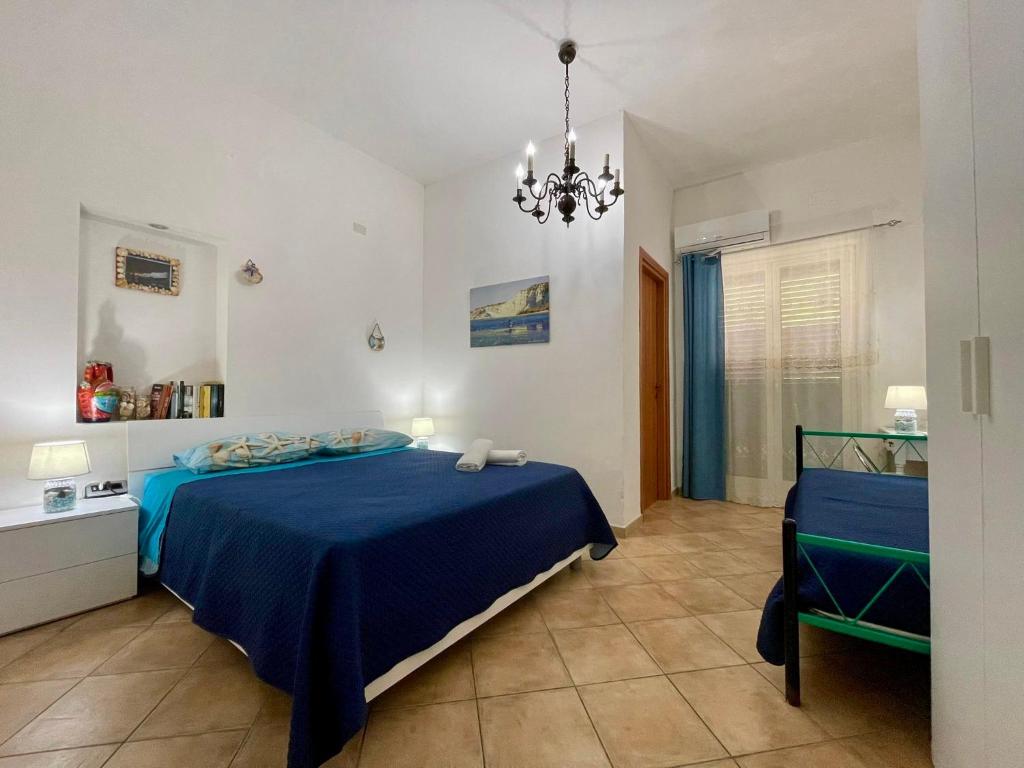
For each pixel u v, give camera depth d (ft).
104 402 7.62
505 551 5.96
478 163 12.69
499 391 12.16
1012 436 2.65
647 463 12.41
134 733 4.22
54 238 7.17
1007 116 2.67
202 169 8.98
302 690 3.61
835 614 4.55
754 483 12.73
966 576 3.14
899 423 10.02
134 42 8.01
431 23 7.71
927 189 3.76
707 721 4.41
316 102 10.03
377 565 4.36
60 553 6.29
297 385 10.64
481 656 5.52
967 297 3.12
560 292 11.02
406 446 11.54
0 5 6.70
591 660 5.44
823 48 8.18
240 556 4.99
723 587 7.48
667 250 13.47
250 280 9.68
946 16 3.41
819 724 4.35
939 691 3.56
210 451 7.77
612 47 8.22
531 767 3.86
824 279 11.75
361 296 12.16
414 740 4.16
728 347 13.19
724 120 10.43
